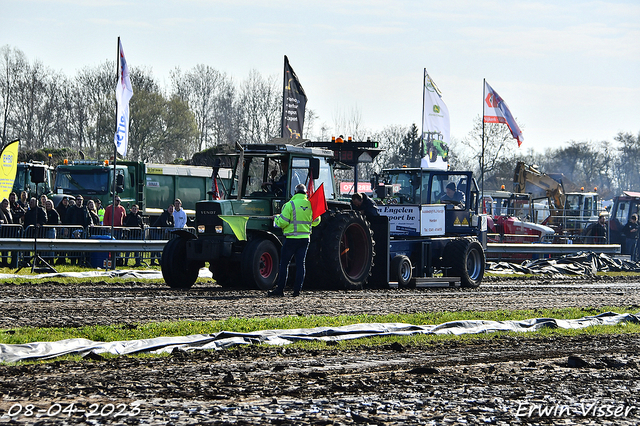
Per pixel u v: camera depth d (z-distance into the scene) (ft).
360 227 87.97
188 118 379.55
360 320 54.54
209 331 46.93
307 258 85.25
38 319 51.08
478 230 106.32
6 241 97.60
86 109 417.28
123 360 37.86
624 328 60.44
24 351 38.58
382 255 92.27
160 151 373.81
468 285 101.35
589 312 69.15
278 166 86.17
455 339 50.49
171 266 81.20
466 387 33.91
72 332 44.60
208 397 30.04
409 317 57.98
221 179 87.45
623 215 200.95
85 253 107.04
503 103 172.14
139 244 108.47
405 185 101.91
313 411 28.25
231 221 79.71
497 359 42.75
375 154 96.22
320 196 74.95
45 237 104.42
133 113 363.97
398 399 30.86
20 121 426.51
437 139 106.93
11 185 116.57
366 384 33.65
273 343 45.01
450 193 105.91
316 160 84.43
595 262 151.23
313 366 38.11
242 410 28.07
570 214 224.53
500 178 437.58
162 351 40.88
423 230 98.02
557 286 105.81
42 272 97.91
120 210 123.95
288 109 121.39
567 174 635.66
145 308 59.11
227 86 460.14
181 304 62.59
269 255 81.92
